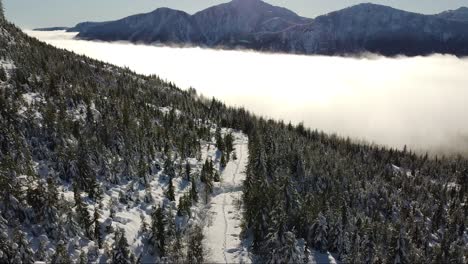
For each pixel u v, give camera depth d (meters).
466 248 101.75
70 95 96.25
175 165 90.88
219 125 141.00
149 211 68.56
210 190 86.69
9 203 51.28
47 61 126.50
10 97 82.44
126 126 93.75
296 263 60.28
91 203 63.38
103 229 57.88
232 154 113.62
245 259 61.81
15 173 59.31
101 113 96.19
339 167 122.12
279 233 60.69
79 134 80.50
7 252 45.72
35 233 51.38
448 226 113.38
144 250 57.47
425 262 80.94
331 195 94.12
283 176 89.25
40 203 53.06
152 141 95.94
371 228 78.19
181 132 112.38
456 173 183.12
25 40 143.00
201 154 105.31
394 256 73.38
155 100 146.00
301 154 113.56
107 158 78.31
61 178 67.62
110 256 52.53
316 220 69.81
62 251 48.44
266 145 119.38
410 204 124.19
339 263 67.25
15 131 70.88
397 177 148.38
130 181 77.38
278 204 65.81
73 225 53.91
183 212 71.56
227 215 77.19
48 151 71.44
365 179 127.19
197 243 61.66
